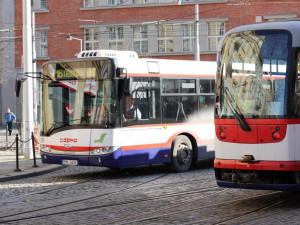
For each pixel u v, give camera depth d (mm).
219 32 50562
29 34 23266
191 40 51406
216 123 11797
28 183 16172
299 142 10945
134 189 14352
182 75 18234
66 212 11289
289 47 11094
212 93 19250
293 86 11000
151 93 17219
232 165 11398
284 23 11312
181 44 51406
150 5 51594
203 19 50375
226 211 11039
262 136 11070
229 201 12172
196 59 36469
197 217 10469
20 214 11195
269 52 11289
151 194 13406
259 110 11188
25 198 13305
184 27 51438
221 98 11781
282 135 10914
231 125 11492
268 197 12641
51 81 17234
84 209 11578
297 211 10914
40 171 18547
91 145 16391
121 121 16297
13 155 24672
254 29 11555
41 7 53875
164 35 51844
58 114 17047
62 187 15086
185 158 18234
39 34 53969
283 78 11055
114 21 52531
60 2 53344
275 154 10945
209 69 19219
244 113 11344
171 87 17875
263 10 49344
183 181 15680
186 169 18297
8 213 11336
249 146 11219
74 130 16672
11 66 53625
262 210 11102
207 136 18969
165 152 17594
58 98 17078
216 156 11781
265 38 11375
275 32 11297
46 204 12328
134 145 16656
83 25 52812
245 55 11578
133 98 16672
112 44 52812
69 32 53312
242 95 11453
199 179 16000
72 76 16844
